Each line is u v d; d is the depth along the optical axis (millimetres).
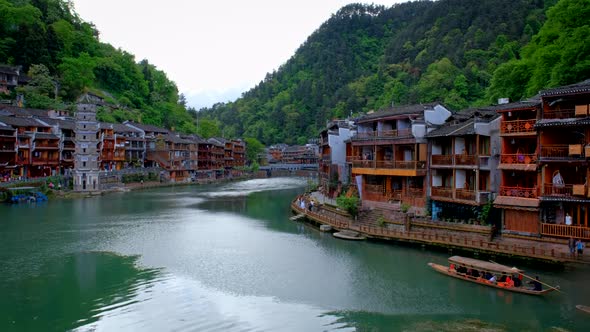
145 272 37062
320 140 89438
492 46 127312
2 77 114250
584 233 34188
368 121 57406
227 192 105500
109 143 113250
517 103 41969
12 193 78000
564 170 36594
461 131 43500
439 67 130500
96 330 25984
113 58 174625
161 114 181375
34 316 27969
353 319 27266
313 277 35312
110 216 65812
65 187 93438
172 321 27281
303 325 26625
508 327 25406
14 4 137875
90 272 37000
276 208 76875
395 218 48406
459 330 25281
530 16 130500
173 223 60344
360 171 57469
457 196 44188
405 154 53219
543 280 31844
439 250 41031
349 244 45469
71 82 137375
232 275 36188
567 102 35812
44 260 40594
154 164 129125
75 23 167375
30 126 93062
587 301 28312
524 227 37594
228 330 26016
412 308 28609
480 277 32719
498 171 42500
